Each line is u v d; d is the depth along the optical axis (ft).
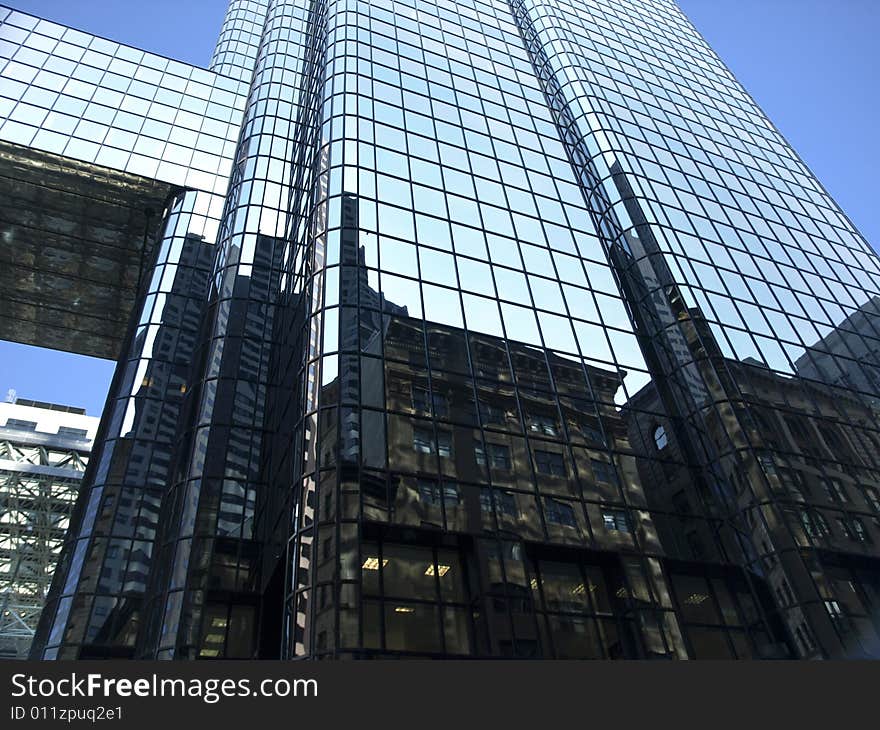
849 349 112.06
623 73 163.84
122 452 103.14
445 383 76.23
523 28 169.37
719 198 134.21
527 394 80.94
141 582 90.68
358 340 74.54
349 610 55.06
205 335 104.63
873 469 92.94
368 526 61.11
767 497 81.41
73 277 163.94
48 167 140.46
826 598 74.28
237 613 75.87
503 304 89.92
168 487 89.76
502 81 140.46
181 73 170.91
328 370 71.67
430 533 63.57
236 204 122.62
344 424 66.85
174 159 150.51
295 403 82.48
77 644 82.79
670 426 89.56
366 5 137.49
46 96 147.33
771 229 133.69
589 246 110.63
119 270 163.12
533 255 101.30
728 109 175.94
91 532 93.86
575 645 62.23
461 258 92.53
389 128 107.34
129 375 113.09
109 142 146.30
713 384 92.32
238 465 88.53
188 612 73.77
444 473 68.39
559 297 96.89
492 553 65.00
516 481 71.77
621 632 65.16
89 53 161.07
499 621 60.85
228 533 81.82
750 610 73.87
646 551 73.20
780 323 109.70
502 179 112.57
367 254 84.84
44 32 159.22
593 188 123.44
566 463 76.69
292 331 96.84
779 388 97.71
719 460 86.69
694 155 144.77
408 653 55.06
